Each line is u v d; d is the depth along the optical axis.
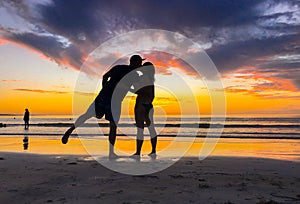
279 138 13.36
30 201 2.96
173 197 3.08
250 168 4.94
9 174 4.16
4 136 13.94
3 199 3.02
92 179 3.84
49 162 5.23
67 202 2.92
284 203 2.92
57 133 15.67
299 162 5.71
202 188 3.44
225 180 3.87
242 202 2.94
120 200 2.97
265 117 40.56
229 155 6.96
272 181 3.85
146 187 3.46
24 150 7.97
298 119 36.16
